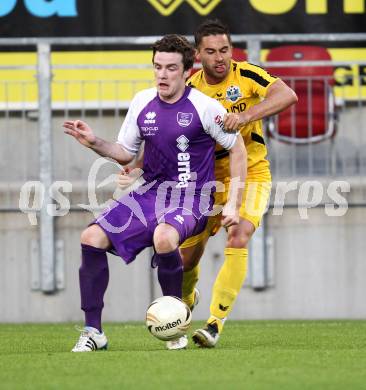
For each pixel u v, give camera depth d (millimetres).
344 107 29969
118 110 30000
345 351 18234
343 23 30766
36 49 30641
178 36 18766
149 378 14570
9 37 30688
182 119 18766
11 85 29938
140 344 21172
